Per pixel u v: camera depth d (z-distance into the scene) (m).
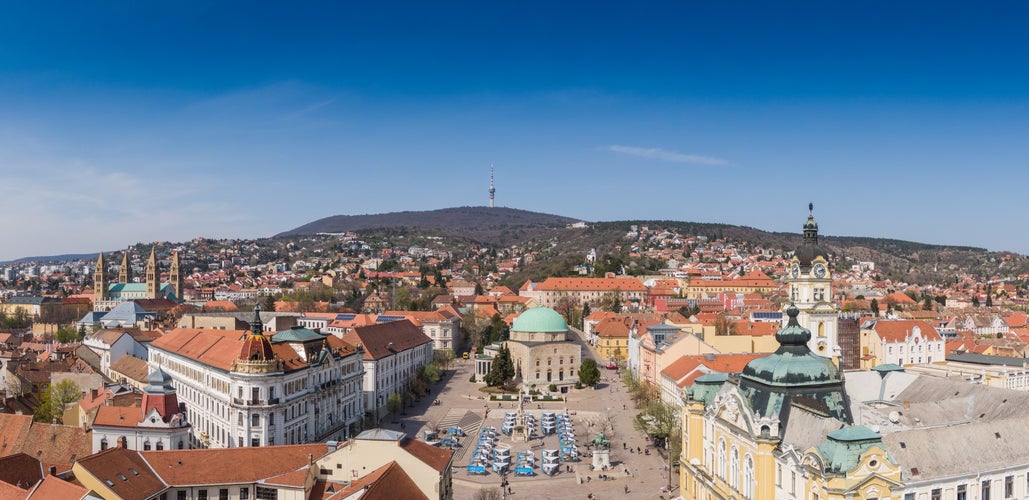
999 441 101.38
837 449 89.81
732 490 111.88
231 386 166.38
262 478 120.31
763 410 109.69
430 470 117.75
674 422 184.38
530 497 159.50
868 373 162.25
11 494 105.38
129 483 112.69
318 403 186.62
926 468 94.81
